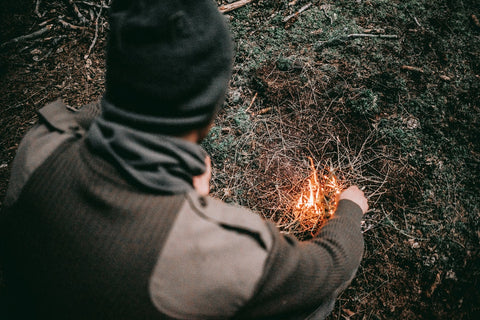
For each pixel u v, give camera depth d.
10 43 2.39
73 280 0.60
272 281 0.65
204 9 0.58
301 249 0.77
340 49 2.39
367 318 1.78
